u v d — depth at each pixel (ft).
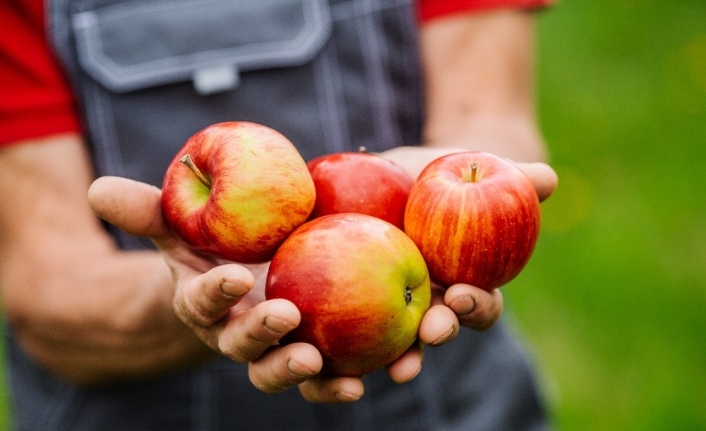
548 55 16.03
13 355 7.04
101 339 5.92
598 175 13.28
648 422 9.77
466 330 7.00
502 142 6.59
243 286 3.85
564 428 9.95
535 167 5.06
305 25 6.66
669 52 15.64
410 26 6.81
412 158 5.58
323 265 4.24
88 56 6.44
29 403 6.88
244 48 6.61
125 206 4.68
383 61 6.80
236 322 4.04
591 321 11.07
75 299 5.88
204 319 4.21
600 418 9.95
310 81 6.72
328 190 4.99
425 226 4.65
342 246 4.28
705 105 14.23
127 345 5.92
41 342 6.18
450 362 6.86
